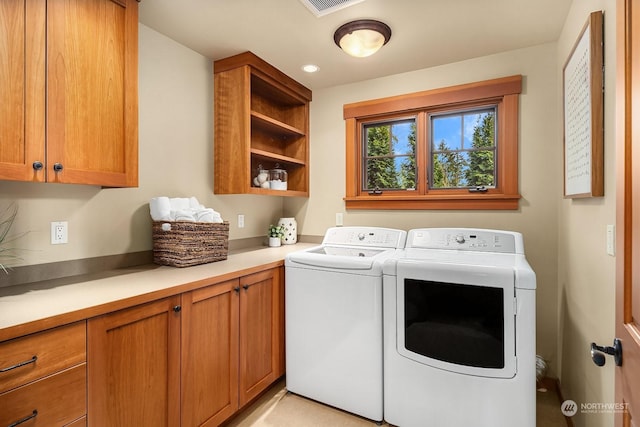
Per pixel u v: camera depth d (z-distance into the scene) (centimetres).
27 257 150
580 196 157
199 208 208
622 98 84
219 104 240
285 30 201
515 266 161
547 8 179
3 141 118
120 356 127
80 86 141
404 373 177
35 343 103
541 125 221
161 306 142
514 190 227
